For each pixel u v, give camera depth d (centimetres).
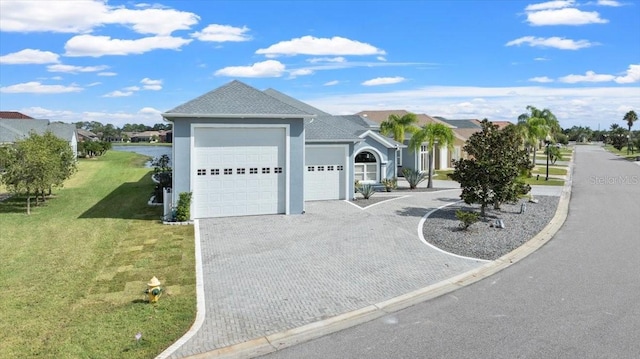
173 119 1775
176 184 1794
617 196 2595
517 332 807
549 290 1023
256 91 1983
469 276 1130
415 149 2978
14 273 1187
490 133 1805
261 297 989
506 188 1766
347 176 2348
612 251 1359
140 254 1339
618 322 844
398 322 861
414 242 1459
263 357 733
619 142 9406
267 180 1908
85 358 718
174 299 976
